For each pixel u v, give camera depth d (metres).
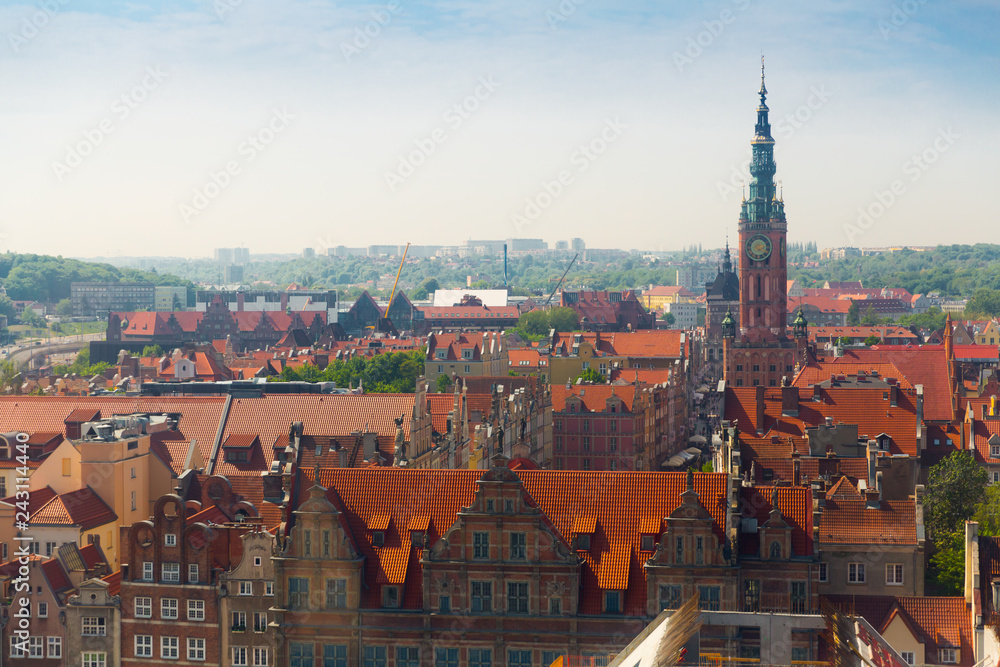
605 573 84.38
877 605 86.31
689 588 83.31
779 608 85.19
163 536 92.31
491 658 84.81
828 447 130.12
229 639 90.94
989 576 84.88
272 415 133.88
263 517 102.56
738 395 157.50
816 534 85.00
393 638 85.81
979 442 158.25
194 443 119.94
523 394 177.25
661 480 87.06
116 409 134.75
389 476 90.19
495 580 84.56
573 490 87.69
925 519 111.44
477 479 87.62
